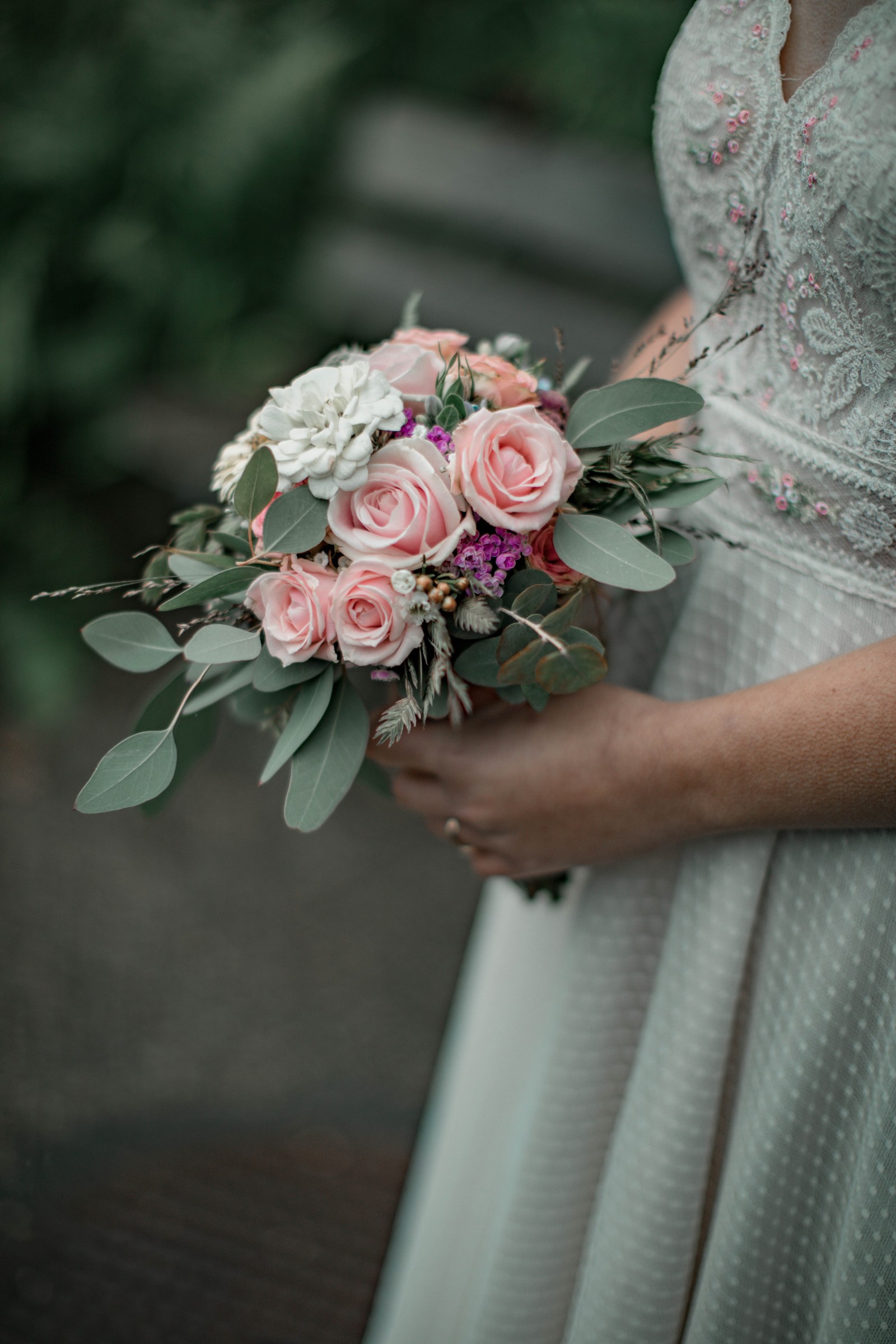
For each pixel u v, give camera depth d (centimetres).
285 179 320
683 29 84
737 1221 83
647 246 361
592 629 93
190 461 307
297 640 73
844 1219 77
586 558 74
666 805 79
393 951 224
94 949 221
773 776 74
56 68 297
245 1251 168
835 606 79
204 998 212
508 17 414
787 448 79
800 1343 86
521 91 436
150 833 248
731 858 85
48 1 294
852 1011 78
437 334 86
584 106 404
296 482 73
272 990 214
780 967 84
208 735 94
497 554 72
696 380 90
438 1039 205
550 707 82
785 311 77
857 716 71
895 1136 73
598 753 80
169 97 297
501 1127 112
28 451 306
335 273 345
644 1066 90
